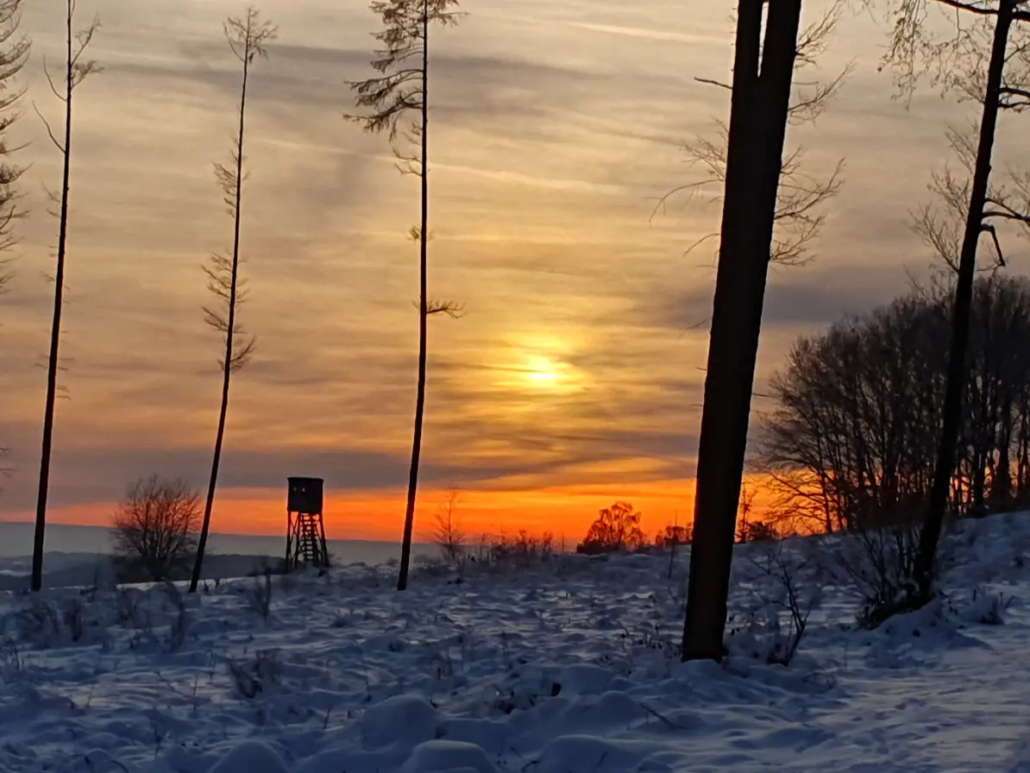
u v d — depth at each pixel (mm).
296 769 8125
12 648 15172
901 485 17766
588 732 8984
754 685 10766
